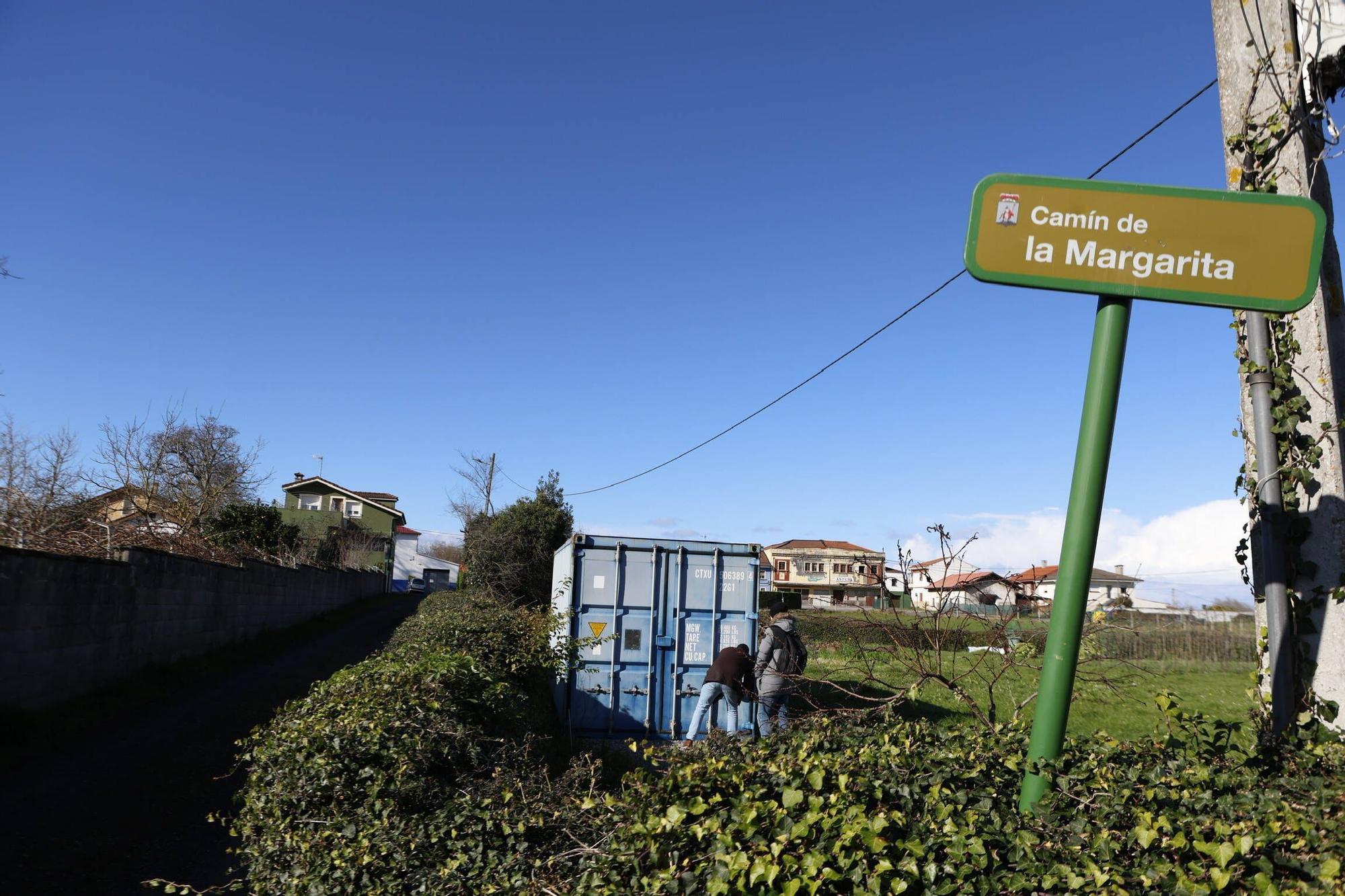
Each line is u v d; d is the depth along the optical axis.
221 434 32.91
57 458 18.34
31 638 9.81
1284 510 3.76
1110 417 2.72
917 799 2.76
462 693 6.47
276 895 3.95
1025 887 2.26
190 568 15.70
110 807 7.21
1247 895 2.14
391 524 61.66
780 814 2.57
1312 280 2.75
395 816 4.08
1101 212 2.79
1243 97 4.14
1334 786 2.80
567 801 3.79
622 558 10.95
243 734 10.34
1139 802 2.69
